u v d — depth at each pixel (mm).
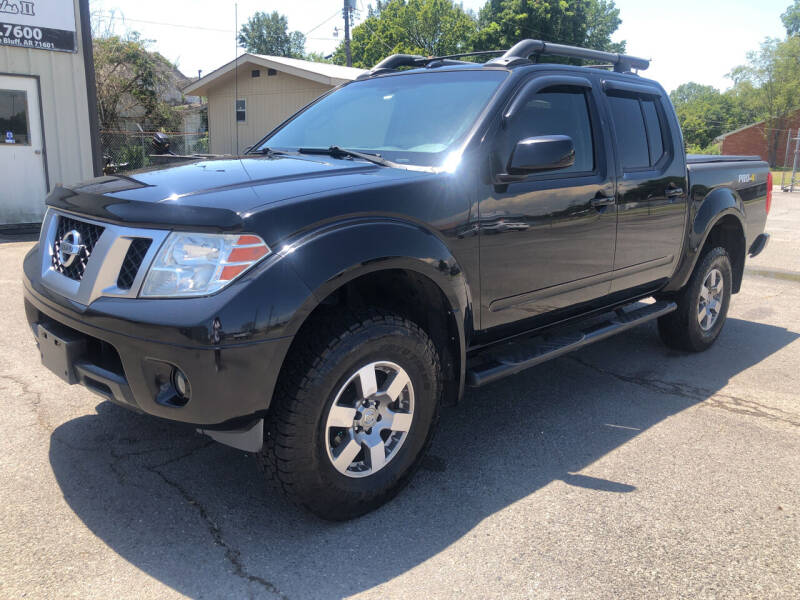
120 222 2311
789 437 3455
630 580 2256
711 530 2572
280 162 2979
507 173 2916
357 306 2531
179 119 26359
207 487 2777
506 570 2297
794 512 2717
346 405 2535
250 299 2121
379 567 2301
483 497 2787
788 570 2336
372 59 45000
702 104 87812
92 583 2154
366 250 2367
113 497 2670
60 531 2426
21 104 9312
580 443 3330
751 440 3408
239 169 2785
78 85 9742
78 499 2643
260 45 52688
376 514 2641
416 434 2742
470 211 2803
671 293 4566
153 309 2139
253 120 22516
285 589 2172
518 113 3084
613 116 3727
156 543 2385
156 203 2271
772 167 62844
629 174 3713
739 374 4434
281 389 2311
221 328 2078
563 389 4094
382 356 2500
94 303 2281
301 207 2301
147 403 2254
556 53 3658
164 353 2121
